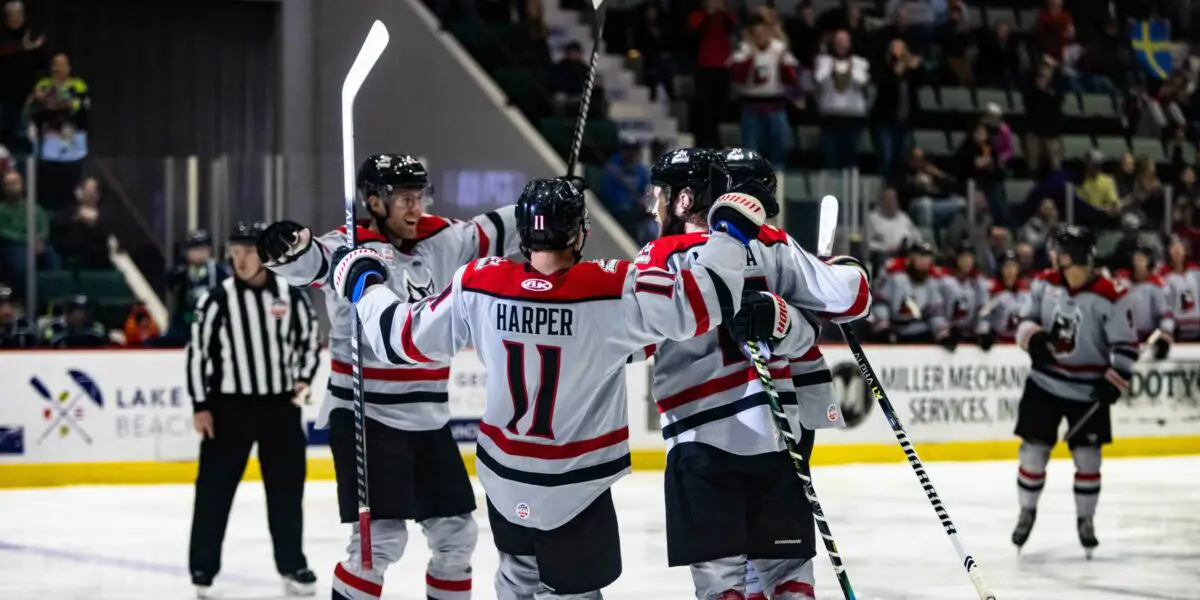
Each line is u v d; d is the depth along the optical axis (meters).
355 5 19.48
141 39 19.59
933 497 6.21
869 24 21.62
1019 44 22.52
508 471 5.34
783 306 5.45
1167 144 22.91
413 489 6.50
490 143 18.80
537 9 19.91
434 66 19.14
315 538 11.10
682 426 5.65
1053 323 10.23
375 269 5.49
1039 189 18.19
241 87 19.92
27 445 13.84
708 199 5.76
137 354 14.12
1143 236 18.05
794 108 19.78
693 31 20.44
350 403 6.53
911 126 21.41
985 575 9.61
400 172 6.41
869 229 16.28
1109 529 11.64
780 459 5.60
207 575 8.92
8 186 14.09
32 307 14.19
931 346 16.33
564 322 5.14
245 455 9.04
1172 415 17.14
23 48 17.78
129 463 14.12
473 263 5.34
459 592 6.69
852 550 10.53
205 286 14.23
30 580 9.48
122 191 14.34
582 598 5.44
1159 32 24.27
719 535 5.53
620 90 20.66
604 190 17.48
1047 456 10.37
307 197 14.44
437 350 5.34
